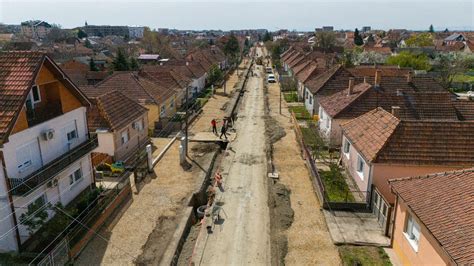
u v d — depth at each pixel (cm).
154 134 3884
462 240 1295
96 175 2750
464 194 1498
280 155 3183
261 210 2288
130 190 2519
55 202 2098
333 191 2484
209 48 10825
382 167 2175
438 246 1382
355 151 2541
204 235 2025
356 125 2698
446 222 1405
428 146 2200
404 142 2216
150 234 2031
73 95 2272
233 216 2217
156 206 2322
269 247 1923
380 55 9212
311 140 3531
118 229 2069
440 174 1688
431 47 11381
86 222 1992
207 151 3347
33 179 1809
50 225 1842
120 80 4281
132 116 3300
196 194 2489
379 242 1894
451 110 3228
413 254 1609
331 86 4388
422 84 4022
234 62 10800
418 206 1552
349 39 16312
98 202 2222
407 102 3294
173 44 15525
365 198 2277
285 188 2520
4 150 1717
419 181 1700
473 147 2191
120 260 1811
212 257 1852
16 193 1742
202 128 4106
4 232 1780
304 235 1977
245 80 7738
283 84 6500
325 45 11800
